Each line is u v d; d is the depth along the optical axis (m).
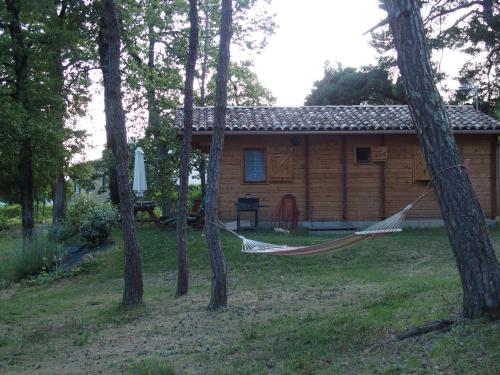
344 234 17.28
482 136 18.52
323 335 7.08
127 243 10.92
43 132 17.12
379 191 18.55
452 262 13.13
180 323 8.98
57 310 11.38
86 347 8.27
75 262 15.94
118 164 10.98
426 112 6.38
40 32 17.89
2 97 16.92
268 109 19.95
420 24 6.49
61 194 24.58
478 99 25.20
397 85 29.17
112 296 12.41
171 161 22.92
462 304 6.88
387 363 5.70
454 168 6.29
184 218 11.41
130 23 21.44
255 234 16.92
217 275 9.79
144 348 7.83
